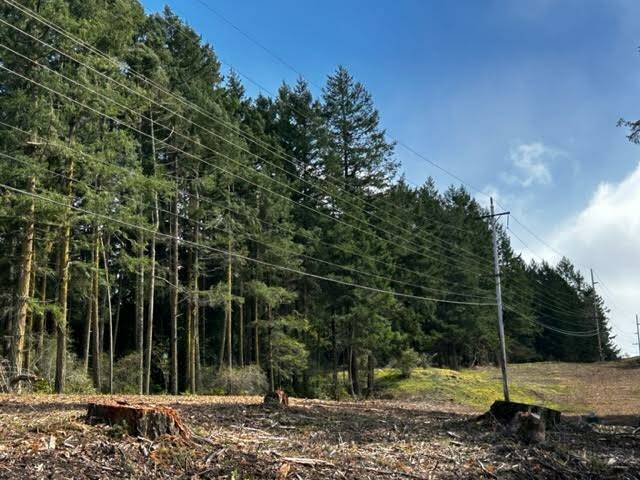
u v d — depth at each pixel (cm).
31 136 1841
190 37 3183
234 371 3041
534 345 7762
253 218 3006
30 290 2266
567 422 1446
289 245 3167
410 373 4303
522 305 6400
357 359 3894
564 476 838
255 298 3300
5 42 1877
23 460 616
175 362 2758
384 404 2598
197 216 2830
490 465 856
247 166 2984
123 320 3881
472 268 5288
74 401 1459
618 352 8444
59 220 1948
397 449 934
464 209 6106
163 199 2820
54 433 730
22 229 2020
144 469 632
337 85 4238
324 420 1240
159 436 751
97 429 760
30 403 1326
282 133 4016
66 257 2078
